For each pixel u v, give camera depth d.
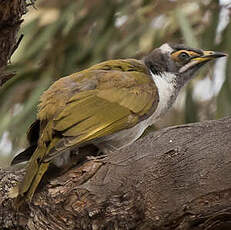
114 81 10.31
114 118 9.84
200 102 16.42
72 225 8.36
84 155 9.75
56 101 9.48
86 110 9.48
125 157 8.34
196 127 8.01
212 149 7.62
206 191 7.55
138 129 10.48
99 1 16.38
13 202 8.58
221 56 12.10
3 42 8.24
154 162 8.01
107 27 16.20
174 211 7.75
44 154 8.59
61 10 16.20
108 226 8.16
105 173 8.38
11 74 8.79
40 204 8.48
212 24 15.74
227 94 15.09
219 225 7.68
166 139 8.10
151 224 7.94
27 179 8.34
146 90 10.66
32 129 9.58
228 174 7.43
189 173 7.68
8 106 15.88
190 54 12.02
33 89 15.98
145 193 7.95
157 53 11.82
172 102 11.91
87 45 16.20
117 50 16.05
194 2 15.93
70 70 16.06
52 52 16.17
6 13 7.95
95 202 8.26
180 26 14.88
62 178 8.60
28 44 16.11
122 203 8.12
